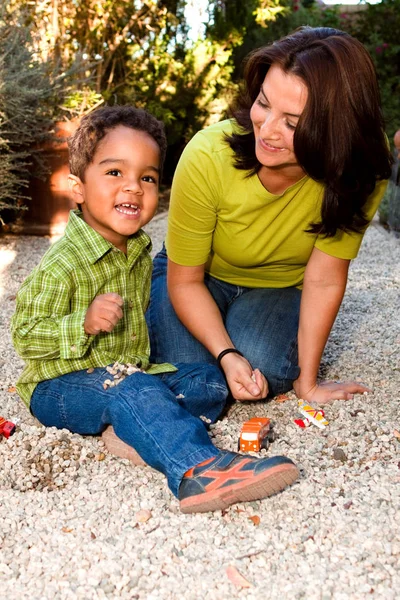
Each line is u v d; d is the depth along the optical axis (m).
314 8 12.19
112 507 2.03
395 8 11.70
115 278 2.43
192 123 9.22
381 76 11.44
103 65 8.12
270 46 2.19
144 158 2.30
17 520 1.96
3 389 2.90
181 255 2.64
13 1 6.92
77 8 7.70
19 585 1.71
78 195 2.40
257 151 2.26
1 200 6.11
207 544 1.85
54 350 2.28
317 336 2.69
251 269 2.83
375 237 6.23
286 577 1.72
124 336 2.48
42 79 6.01
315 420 2.52
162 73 8.73
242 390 2.48
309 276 2.68
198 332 2.66
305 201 2.51
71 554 1.81
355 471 2.20
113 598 1.66
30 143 6.03
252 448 2.28
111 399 2.21
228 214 2.55
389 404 2.70
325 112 2.10
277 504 2.02
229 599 1.65
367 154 2.21
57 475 2.21
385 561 1.77
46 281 2.29
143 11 8.38
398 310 4.01
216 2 9.43
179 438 2.05
